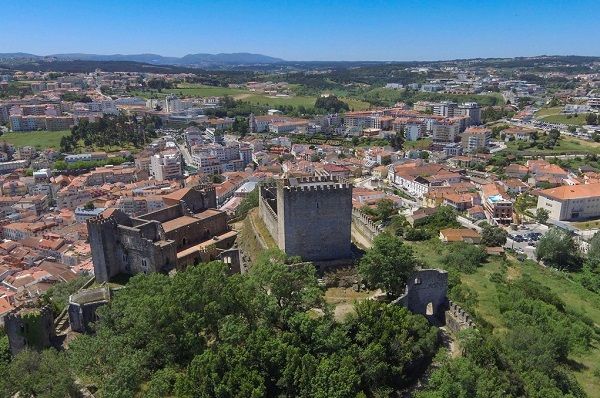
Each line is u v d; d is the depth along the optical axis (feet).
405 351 278.46
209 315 286.25
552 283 565.53
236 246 467.52
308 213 371.15
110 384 250.57
